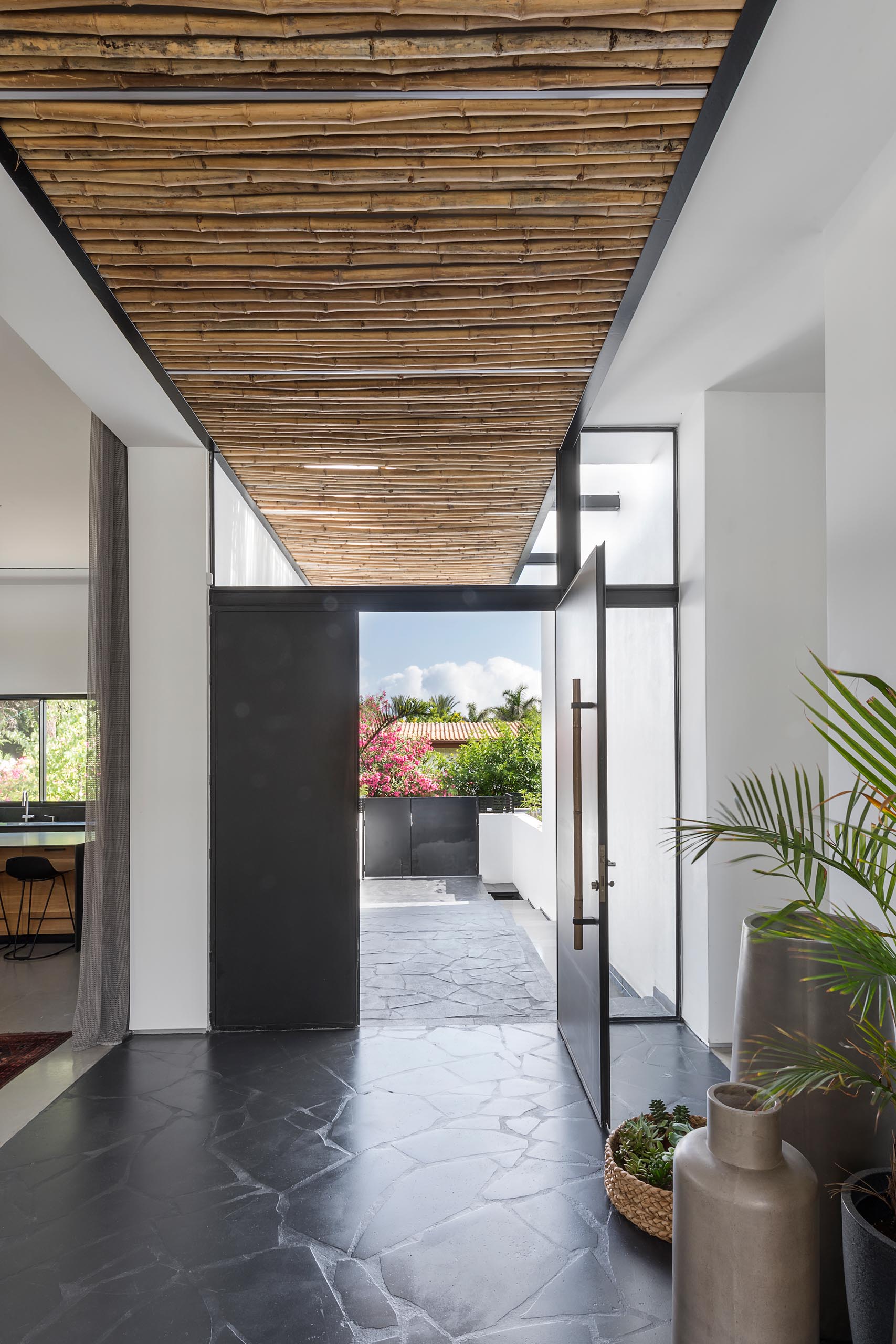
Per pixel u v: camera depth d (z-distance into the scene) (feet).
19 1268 8.42
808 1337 6.24
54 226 8.72
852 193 8.64
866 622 8.65
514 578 27.91
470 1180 9.98
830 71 6.86
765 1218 6.16
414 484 17.90
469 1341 7.34
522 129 7.66
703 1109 11.71
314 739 15.66
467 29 6.59
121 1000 14.88
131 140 7.76
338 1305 7.80
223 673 15.67
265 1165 10.37
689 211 8.89
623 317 10.91
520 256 9.66
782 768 14.44
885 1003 6.17
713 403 14.46
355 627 15.78
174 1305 7.83
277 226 8.98
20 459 18.54
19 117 7.45
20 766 30.99
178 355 11.96
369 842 35.35
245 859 15.52
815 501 14.55
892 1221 6.44
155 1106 12.10
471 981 18.76
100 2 6.34
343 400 13.50
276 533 22.02
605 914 10.94
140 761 15.26
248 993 15.37
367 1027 15.46
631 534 16.28
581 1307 7.78
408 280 10.12
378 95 7.22
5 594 31.14
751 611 14.48
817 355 12.80
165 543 15.42
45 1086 12.85
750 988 7.89
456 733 65.21
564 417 14.47
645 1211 8.85
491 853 35.58
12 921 23.54
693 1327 6.42
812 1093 7.25
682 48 6.72
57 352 11.30
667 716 15.90
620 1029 15.20
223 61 6.89
